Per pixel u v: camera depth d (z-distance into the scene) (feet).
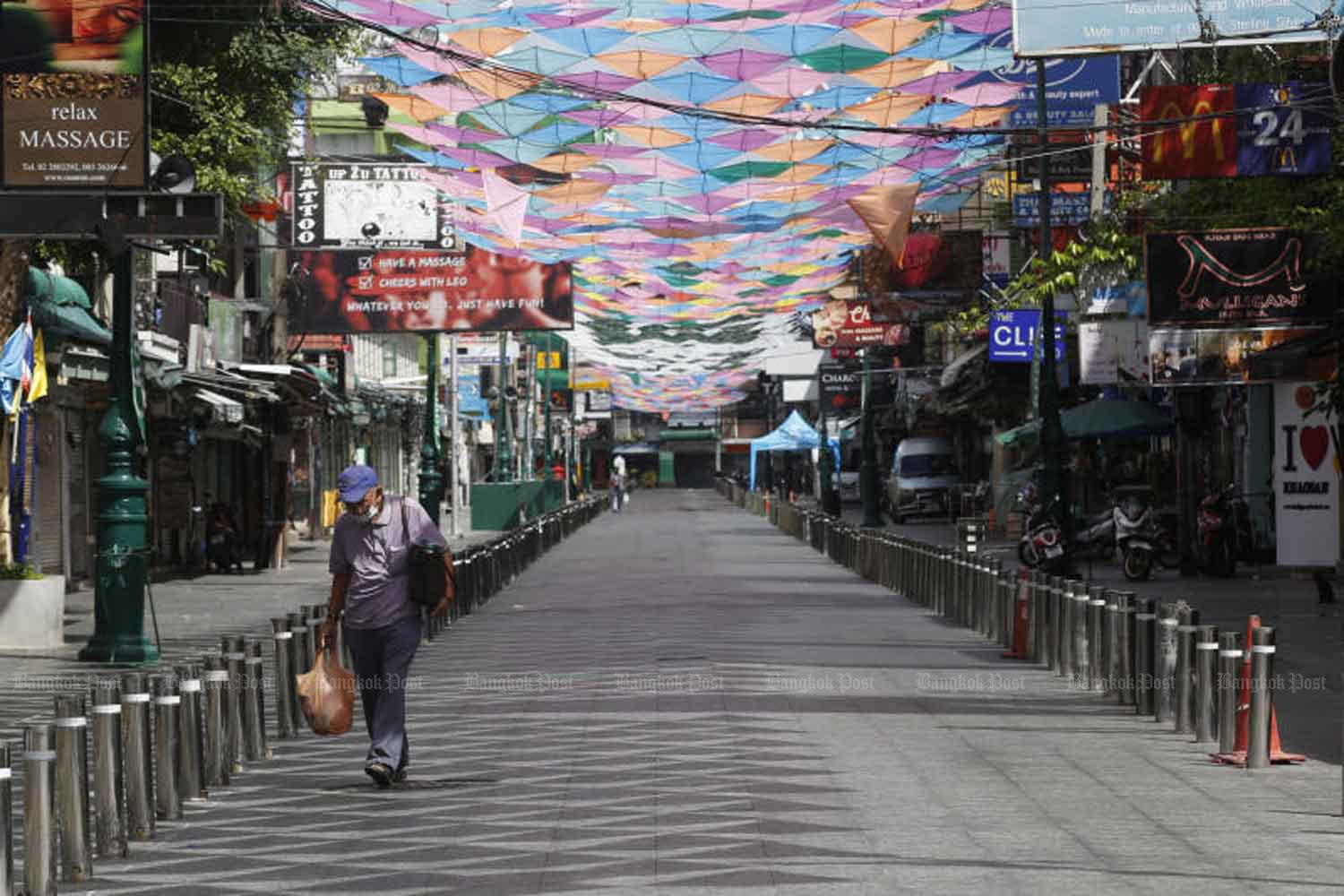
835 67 80.43
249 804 40.57
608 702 57.52
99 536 74.54
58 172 65.46
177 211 69.31
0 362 79.00
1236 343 99.25
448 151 93.09
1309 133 78.33
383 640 42.29
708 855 33.45
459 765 45.37
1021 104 112.68
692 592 114.21
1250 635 44.27
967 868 31.96
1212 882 30.78
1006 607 74.49
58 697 33.30
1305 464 104.94
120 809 35.04
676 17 72.74
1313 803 38.91
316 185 122.42
